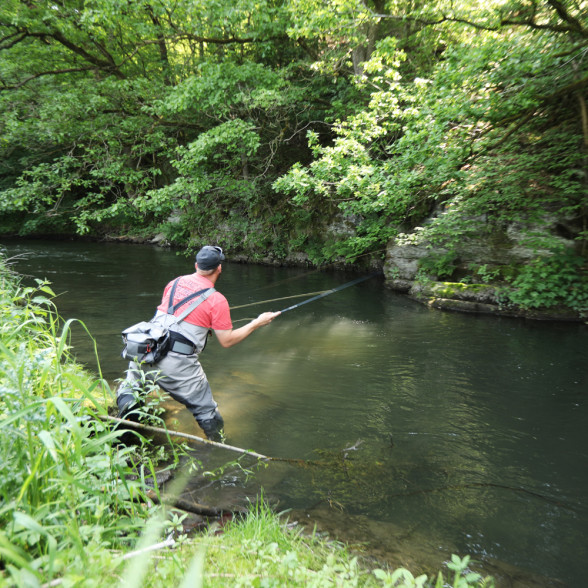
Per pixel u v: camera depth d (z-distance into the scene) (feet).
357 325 22.12
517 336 20.21
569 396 13.46
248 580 4.58
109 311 23.48
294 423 11.36
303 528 6.93
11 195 33.96
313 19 26.37
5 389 5.24
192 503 7.19
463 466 9.46
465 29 24.14
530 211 25.17
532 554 6.75
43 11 36.45
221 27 33.53
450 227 26.40
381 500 8.07
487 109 19.29
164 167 53.42
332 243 40.06
